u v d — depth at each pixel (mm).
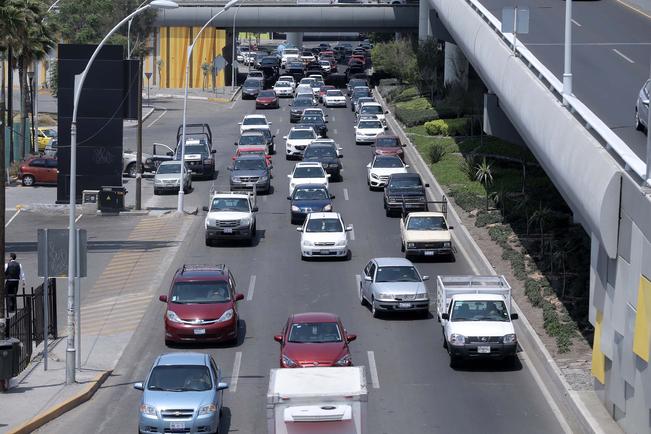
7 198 151000
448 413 67375
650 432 55562
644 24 141125
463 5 136250
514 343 76312
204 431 61469
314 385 55094
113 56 142500
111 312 95250
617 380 62656
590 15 149625
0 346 70000
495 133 131875
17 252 117875
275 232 127625
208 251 118375
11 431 62094
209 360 66188
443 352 82125
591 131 71125
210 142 176000
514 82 94625
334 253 112812
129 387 74500
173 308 84312
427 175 154625
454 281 86750
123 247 120500
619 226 62156
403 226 115875
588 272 99625
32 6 178000
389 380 74938
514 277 101875
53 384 73688
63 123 143250
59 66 142625
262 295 100250
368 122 193125
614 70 108750
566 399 69688
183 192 140750
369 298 93938
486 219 124188
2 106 79312
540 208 111562
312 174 146250
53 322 87250
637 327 57688
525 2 163125
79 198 143875
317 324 76062
